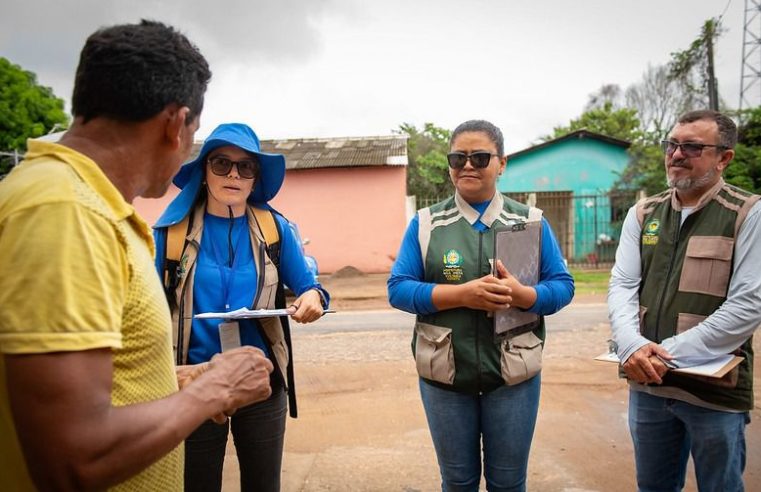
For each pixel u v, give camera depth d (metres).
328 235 17.06
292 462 3.70
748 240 2.22
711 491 2.34
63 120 20.16
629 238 2.69
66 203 1.02
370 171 16.92
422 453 3.80
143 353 1.19
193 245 2.23
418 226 2.49
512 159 18.83
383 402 4.85
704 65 19.11
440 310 2.29
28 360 0.94
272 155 2.29
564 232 18.77
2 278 0.96
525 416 2.36
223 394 1.27
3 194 1.04
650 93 28.22
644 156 17.95
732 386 2.23
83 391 0.97
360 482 3.41
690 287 2.35
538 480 3.37
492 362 2.28
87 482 0.99
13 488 1.10
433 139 23.91
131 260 1.14
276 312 2.14
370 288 13.83
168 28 1.25
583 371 5.57
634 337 2.39
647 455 2.54
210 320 2.24
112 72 1.15
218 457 2.23
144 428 1.07
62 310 0.96
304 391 5.23
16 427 0.97
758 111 16.95
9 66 19.92
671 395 2.34
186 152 1.33
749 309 2.18
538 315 2.42
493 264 2.22
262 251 2.36
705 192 2.39
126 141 1.20
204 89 1.33
